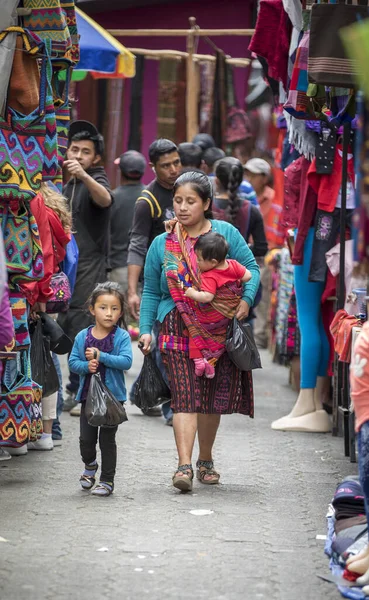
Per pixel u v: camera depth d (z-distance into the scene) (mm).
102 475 13844
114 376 13914
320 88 15773
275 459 16484
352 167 18750
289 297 23297
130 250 19609
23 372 14695
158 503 13477
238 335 14117
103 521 12492
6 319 10672
